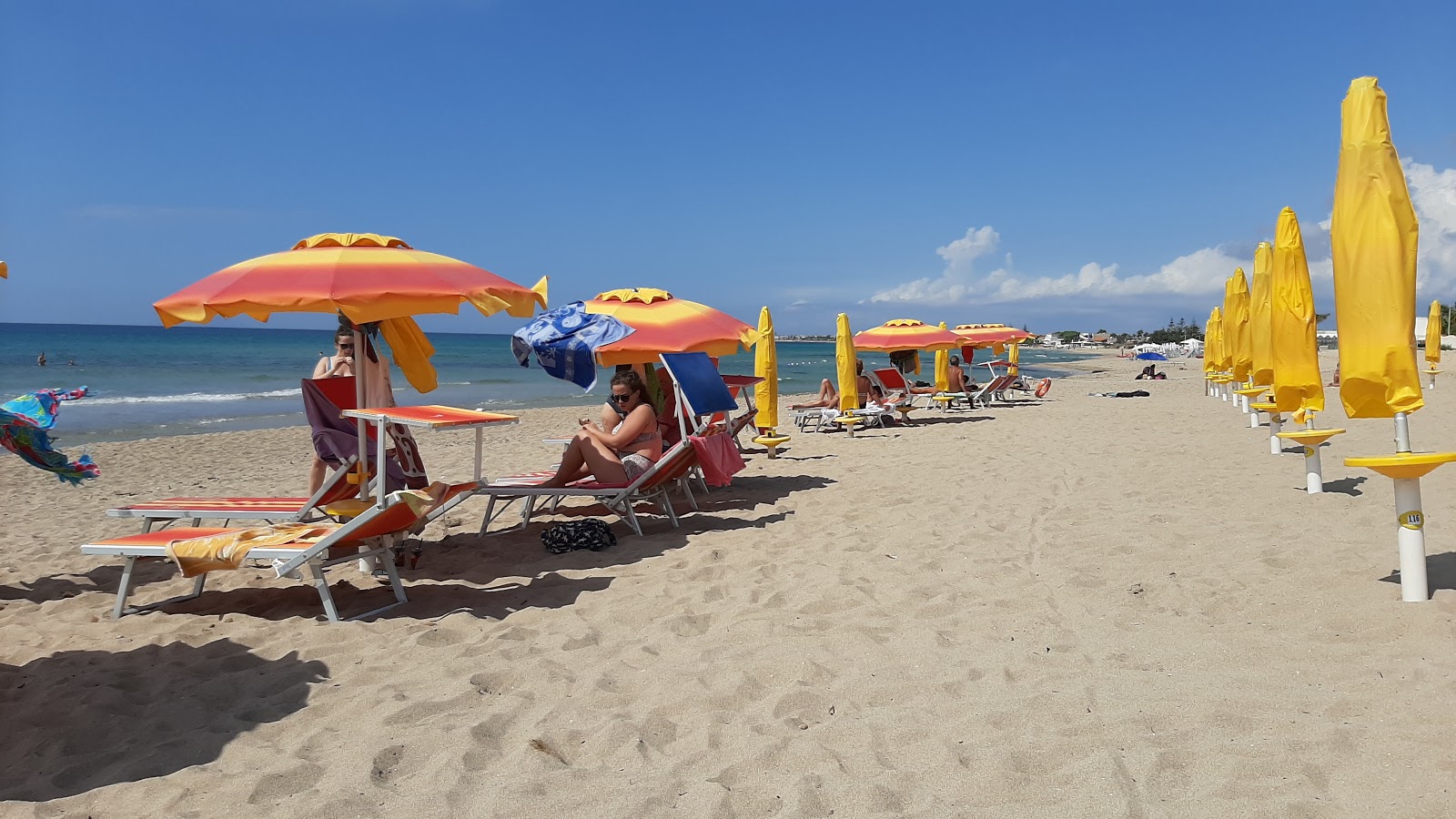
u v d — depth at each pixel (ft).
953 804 7.47
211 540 13.33
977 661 10.69
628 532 19.71
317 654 11.70
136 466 36.09
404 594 14.32
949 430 41.29
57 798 8.12
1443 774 7.22
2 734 9.51
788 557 16.42
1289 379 19.33
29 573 17.01
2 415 13.82
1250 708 8.75
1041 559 15.35
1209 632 11.11
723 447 21.01
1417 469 10.97
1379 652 9.92
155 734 9.44
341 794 7.93
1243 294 37.70
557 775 8.21
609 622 12.87
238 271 14.87
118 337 268.00
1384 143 11.23
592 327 19.65
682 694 10.03
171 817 7.64
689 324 20.57
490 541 18.99
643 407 19.92
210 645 12.18
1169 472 24.13
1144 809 7.15
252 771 8.43
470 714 9.65
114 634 12.81
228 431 53.16
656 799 7.73
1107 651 10.73
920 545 16.92
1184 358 234.17
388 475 16.31
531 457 36.58
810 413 43.52
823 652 11.25
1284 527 16.33
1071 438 35.12
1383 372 11.25
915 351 49.78
